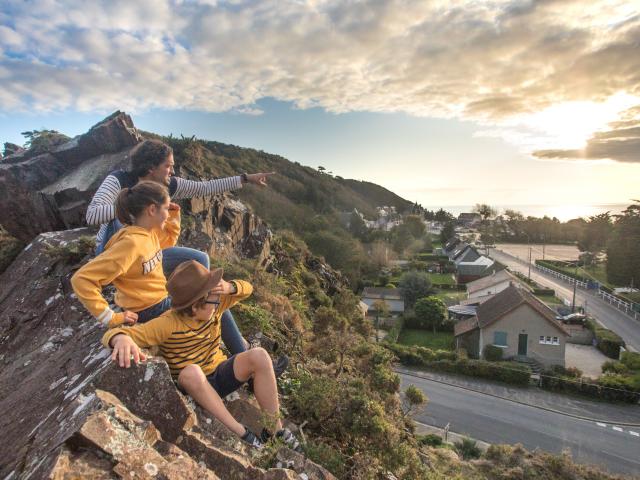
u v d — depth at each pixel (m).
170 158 3.78
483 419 21.55
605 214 89.12
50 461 2.07
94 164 10.83
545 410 22.92
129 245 2.93
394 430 5.17
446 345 35.50
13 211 9.42
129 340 2.79
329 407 5.12
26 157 12.03
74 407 2.60
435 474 5.57
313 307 19.86
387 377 7.87
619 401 24.30
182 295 2.96
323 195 87.00
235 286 3.45
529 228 119.56
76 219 9.52
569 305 45.53
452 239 90.69
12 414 3.45
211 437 3.08
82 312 5.18
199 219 15.45
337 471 4.15
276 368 3.78
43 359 4.52
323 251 50.22
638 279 54.78
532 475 14.27
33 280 6.38
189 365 3.11
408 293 48.06
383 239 77.94
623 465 17.81
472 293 46.34
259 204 61.12
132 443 2.29
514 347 30.23
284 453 3.45
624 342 33.38
